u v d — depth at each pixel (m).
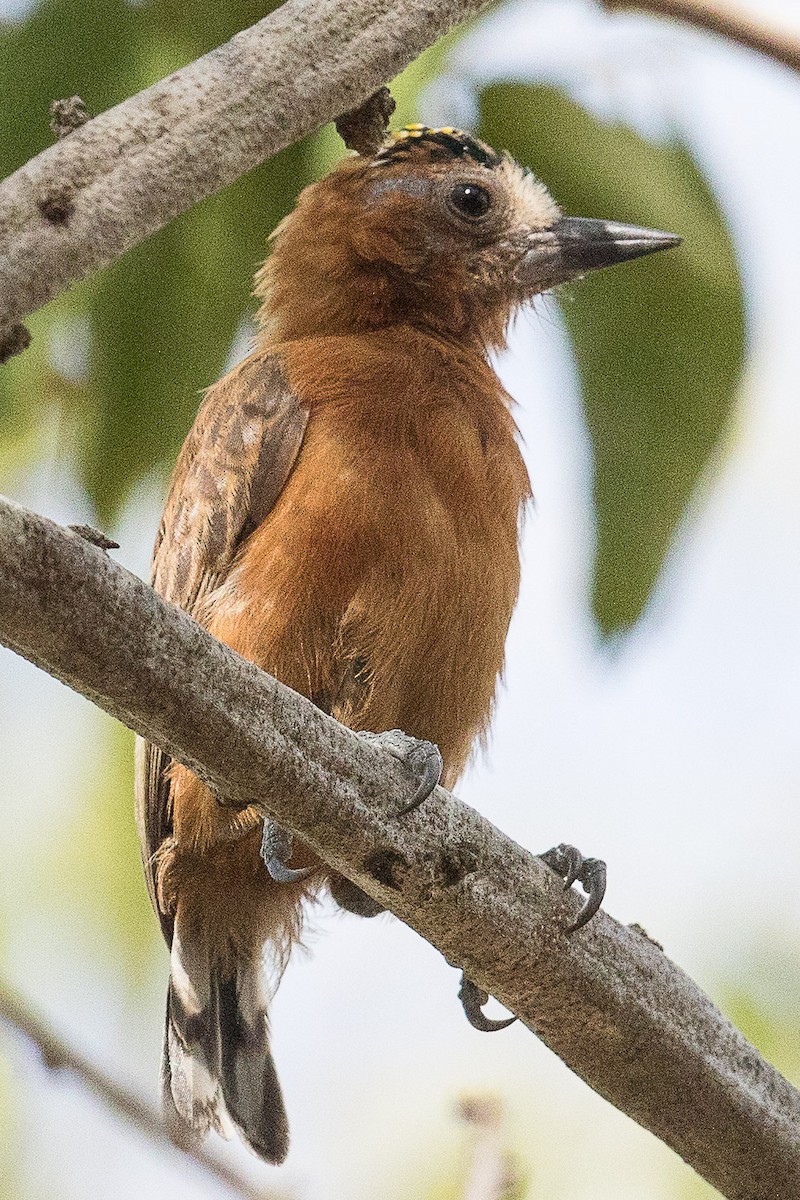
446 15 7.11
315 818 7.50
